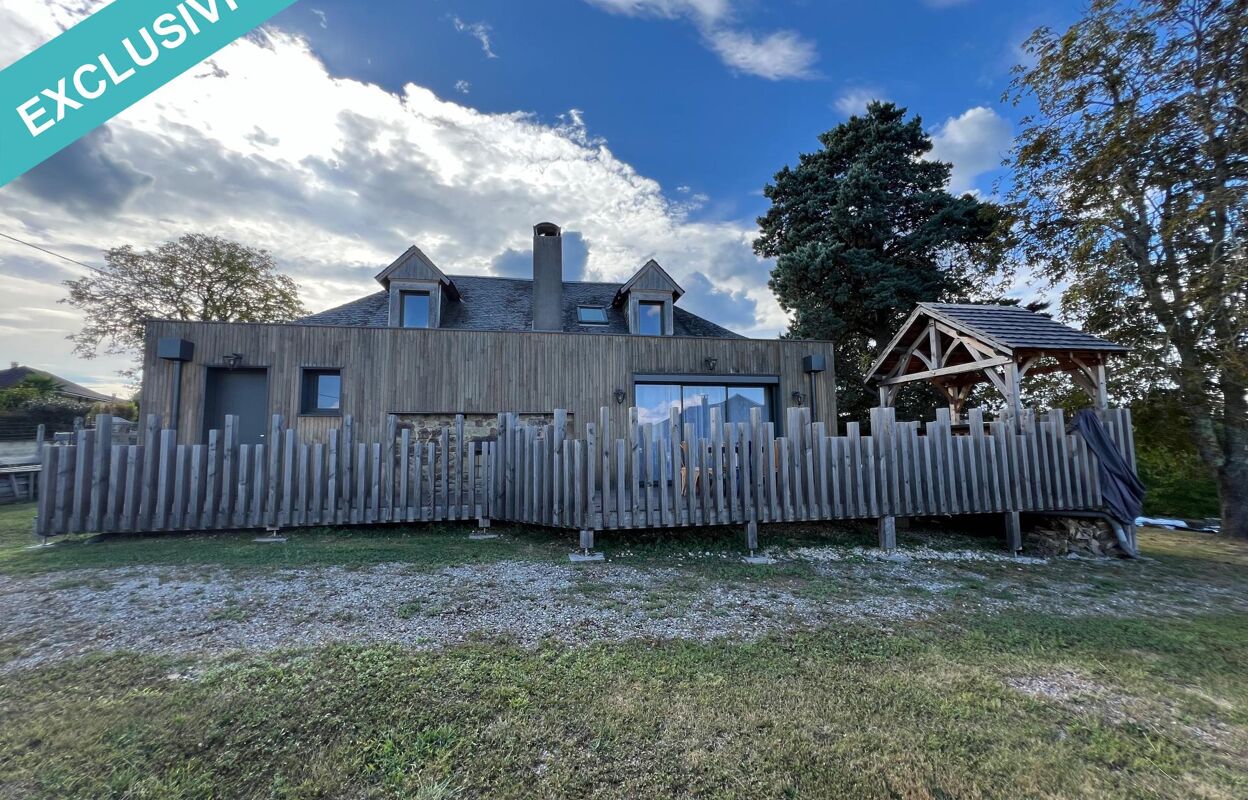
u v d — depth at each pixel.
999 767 1.97
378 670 2.63
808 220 18.25
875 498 6.15
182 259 19.83
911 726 2.24
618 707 2.33
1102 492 6.58
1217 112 8.35
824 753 2.02
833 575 4.96
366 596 3.86
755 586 4.47
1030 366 7.93
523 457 6.30
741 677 2.67
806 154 18.94
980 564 5.68
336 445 6.32
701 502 5.77
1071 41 9.21
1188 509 10.70
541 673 2.65
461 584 4.25
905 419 17.20
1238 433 8.64
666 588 4.31
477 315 12.21
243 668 2.61
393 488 6.44
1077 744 2.15
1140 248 9.61
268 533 6.25
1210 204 8.08
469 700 2.36
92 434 5.69
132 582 4.12
